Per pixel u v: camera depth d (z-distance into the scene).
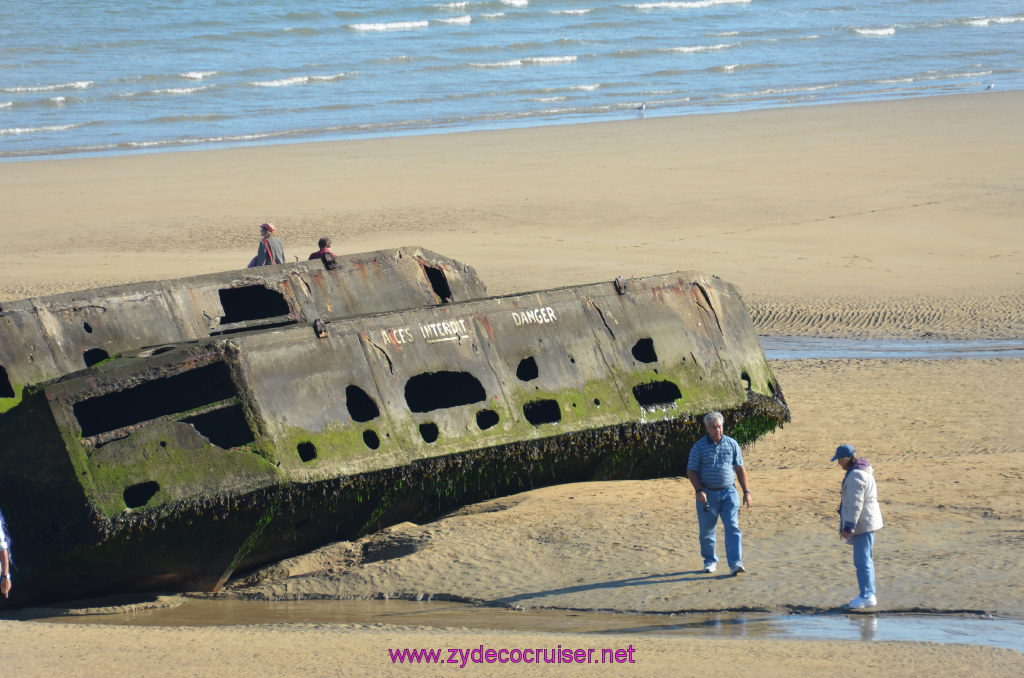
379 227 113.44
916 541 38.44
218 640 28.84
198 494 35.75
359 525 40.59
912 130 166.25
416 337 41.78
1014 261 100.19
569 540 38.91
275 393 38.03
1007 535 38.81
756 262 100.69
